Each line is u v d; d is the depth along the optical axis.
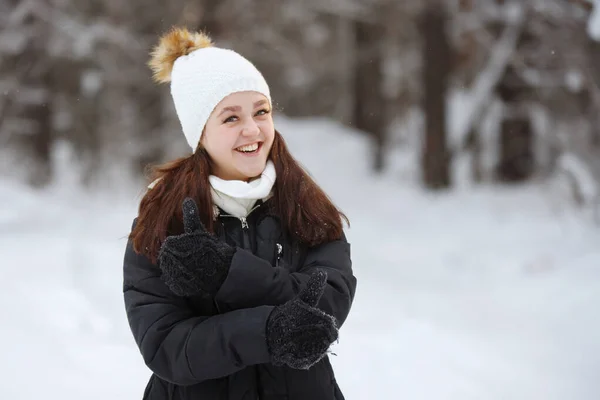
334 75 32.81
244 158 2.83
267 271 2.60
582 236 12.80
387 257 13.02
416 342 7.35
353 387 6.16
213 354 2.50
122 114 24.34
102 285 9.08
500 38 18.47
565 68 16.20
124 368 6.25
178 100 2.93
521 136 18.77
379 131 22.97
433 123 20.16
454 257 12.48
